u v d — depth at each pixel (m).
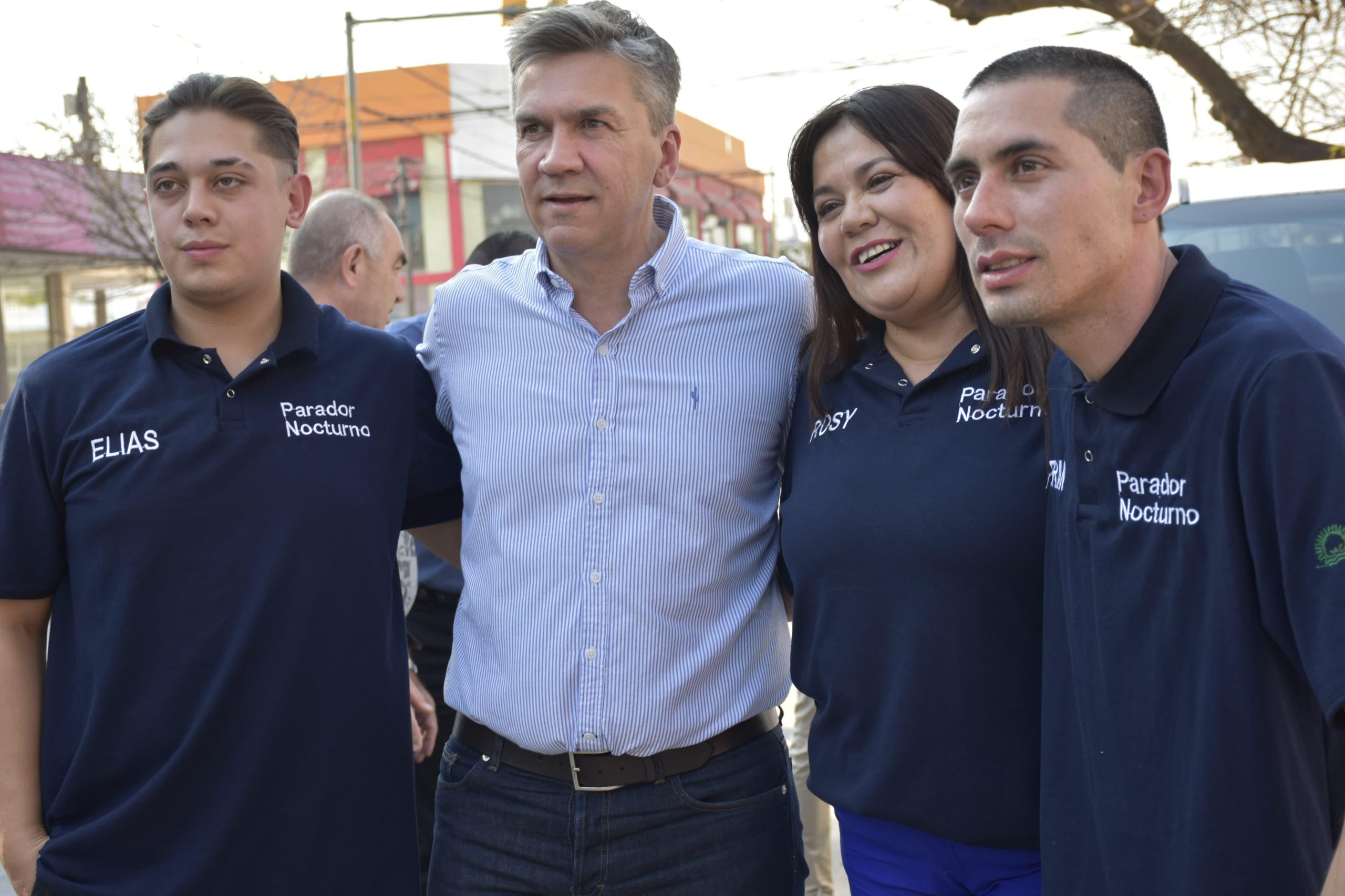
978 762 2.02
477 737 2.44
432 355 2.58
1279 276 4.04
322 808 2.20
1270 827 1.51
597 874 2.32
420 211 32.25
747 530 2.42
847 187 2.19
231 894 2.14
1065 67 1.64
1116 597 1.68
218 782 2.15
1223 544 1.54
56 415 2.23
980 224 1.67
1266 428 1.49
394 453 2.41
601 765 2.31
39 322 22.11
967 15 9.05
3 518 2.20
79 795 2.17
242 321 2.30
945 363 2.14
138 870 2.15
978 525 2.01
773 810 2.43
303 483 2.23
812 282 2.49
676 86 2.48
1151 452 1.64
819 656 2.19
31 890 2.18
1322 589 1.42
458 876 2.44
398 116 31.91
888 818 2.09
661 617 2.31
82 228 19.75
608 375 2.38
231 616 2.17
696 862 2.35
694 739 2.33
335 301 3.75
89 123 18.66
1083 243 1.63
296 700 2.18
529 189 2.39
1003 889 2.06
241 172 2.22
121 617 2.15
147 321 2.26
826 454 2.26
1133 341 1.67
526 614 2.35
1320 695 1.41
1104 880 1.70
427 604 3.62
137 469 2.18
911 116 2.13
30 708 2.25
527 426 2.39
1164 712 1.61
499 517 2.40
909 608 2.06
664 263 2.42
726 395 2.42
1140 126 1.65
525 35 2.35
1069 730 1.81
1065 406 1.87
